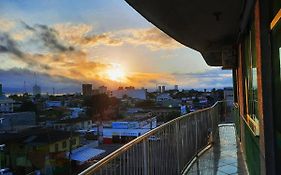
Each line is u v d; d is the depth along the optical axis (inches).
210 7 212.1
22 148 869.2
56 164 770.8
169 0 184.7
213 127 434.6
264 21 139.2
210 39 348.8
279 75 124.6
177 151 243.1
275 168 136.6
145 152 167.6
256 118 179.3
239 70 326.6
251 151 216.2
